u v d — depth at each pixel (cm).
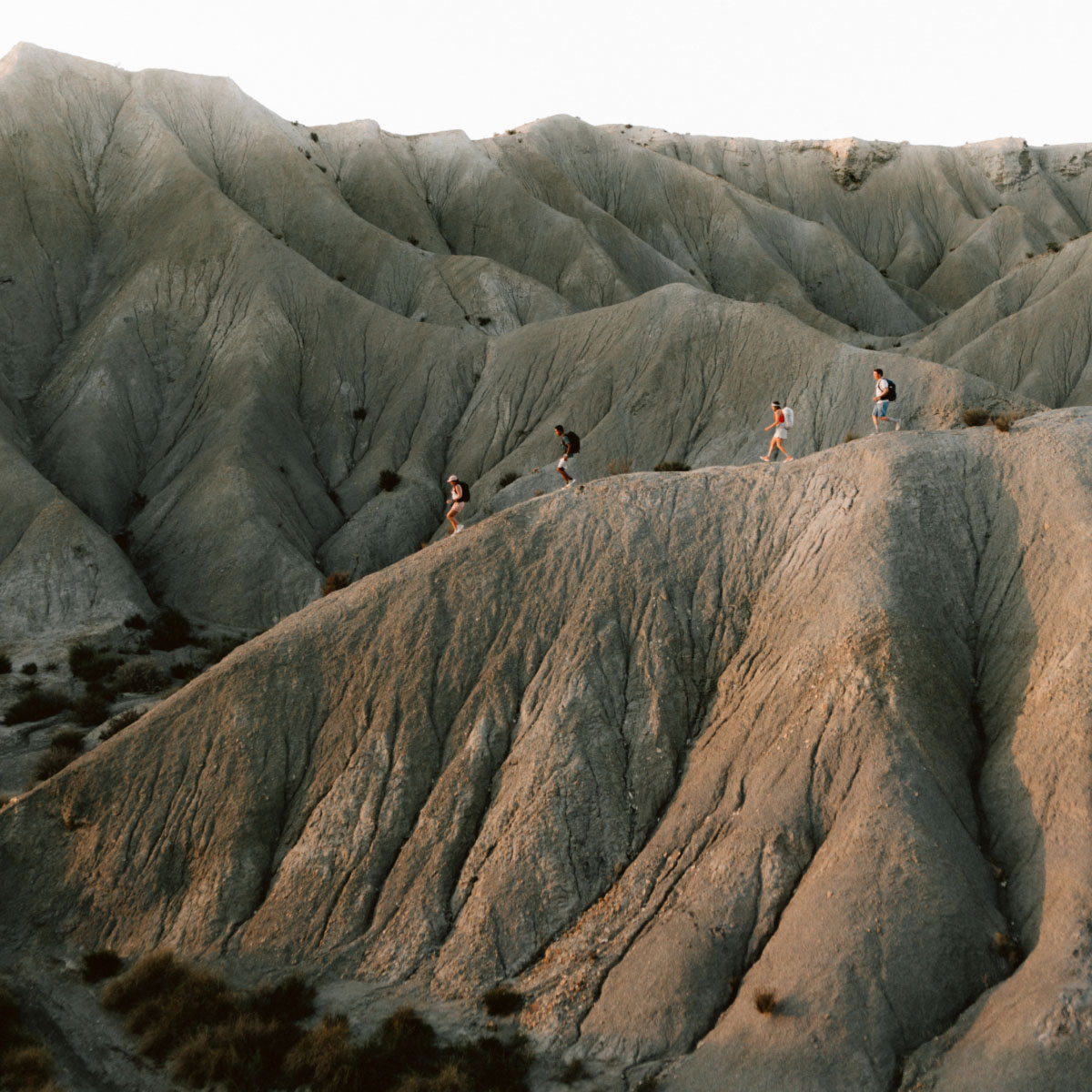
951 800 1786
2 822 2330
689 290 5547
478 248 8544
